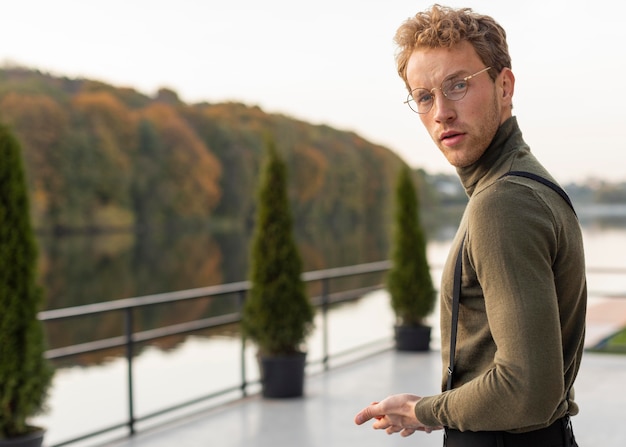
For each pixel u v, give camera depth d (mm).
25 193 3652
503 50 1172
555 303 995
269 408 4711
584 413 4527
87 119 40406
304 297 5004
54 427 7949
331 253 42062
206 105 45875
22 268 3594
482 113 1141
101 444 3986
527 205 1025
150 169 42562
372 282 26906
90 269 33500
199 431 4219
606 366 5871
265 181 5027
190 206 43531
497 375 987
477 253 1035
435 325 6828
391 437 4070
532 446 1110
